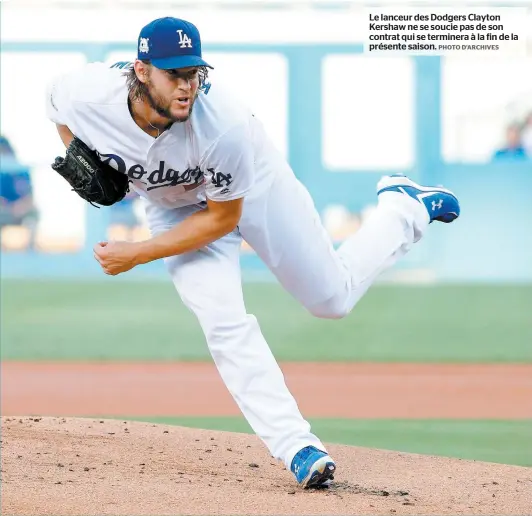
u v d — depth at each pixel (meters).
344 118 67.31
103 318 50.09
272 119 67.56
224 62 67.06
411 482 16.53
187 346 42.03
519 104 66.56
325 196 67.81
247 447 19.17
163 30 13.27
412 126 67.12
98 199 15.34
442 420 26.81
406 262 68.31
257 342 15.28
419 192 19.06
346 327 47.50
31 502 14.27
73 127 14.77
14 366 37.31
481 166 67.38
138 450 18.38
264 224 16.19
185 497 14.86
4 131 67.69
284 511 14.11
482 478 16.89
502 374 35.44
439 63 66.56
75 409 28.64
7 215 68.38
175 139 14.18
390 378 34.62
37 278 67.62
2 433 19.28
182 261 15.52
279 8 66.56
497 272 68.06
